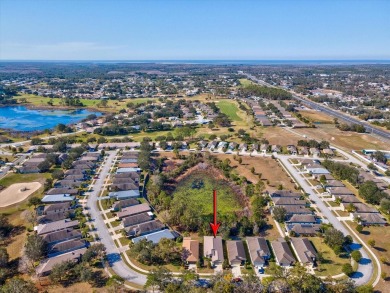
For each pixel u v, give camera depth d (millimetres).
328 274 105875
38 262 111500
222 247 118625
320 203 155000
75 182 173625
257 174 188500
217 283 94250
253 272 107188
